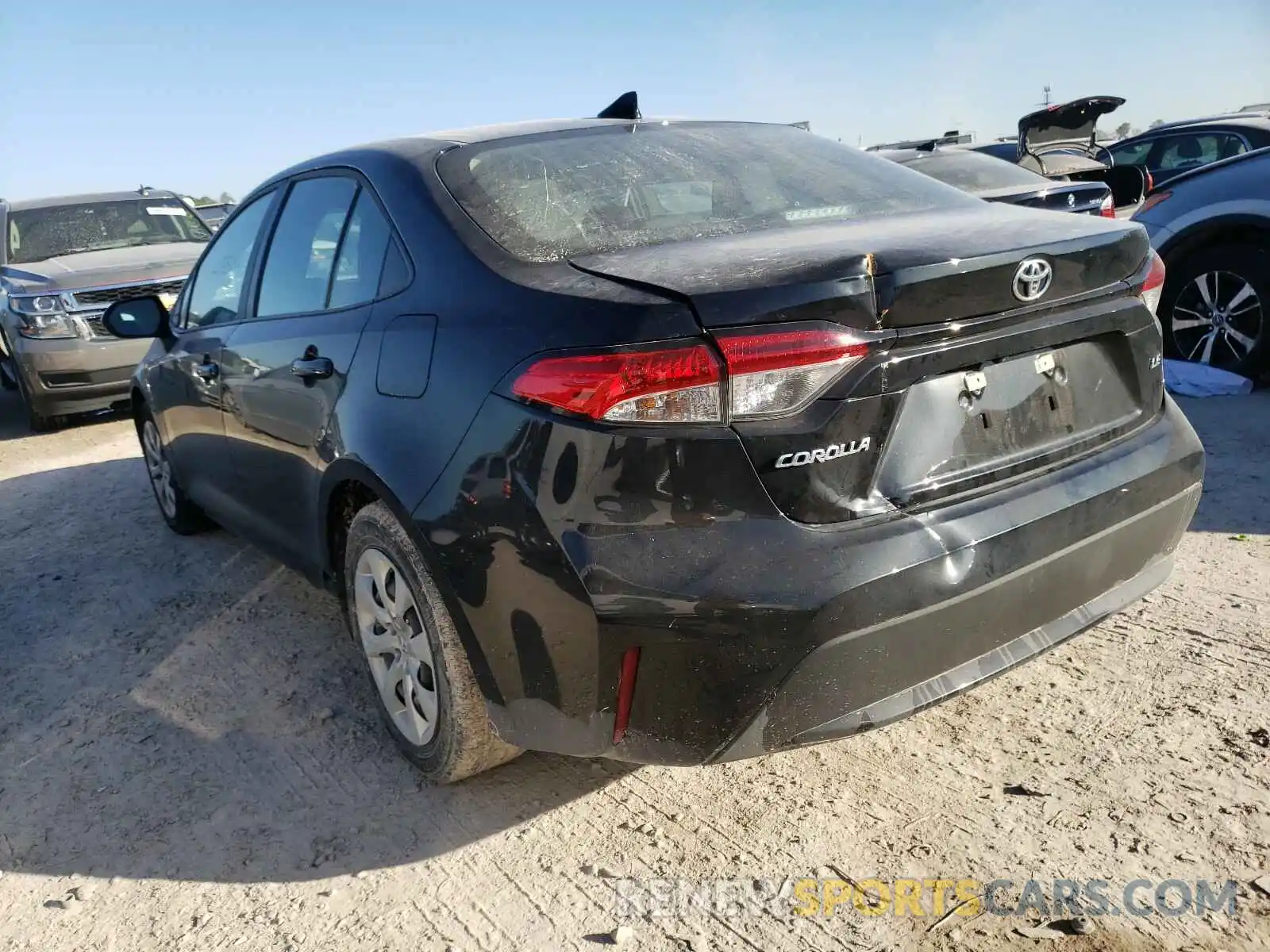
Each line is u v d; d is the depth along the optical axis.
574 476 1.88
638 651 1.89
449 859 2.29
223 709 3.09
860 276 1.83
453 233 2.39
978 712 2.69
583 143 2.79
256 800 2.59
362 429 2.45
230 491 3.72
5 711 3.20
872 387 1.85
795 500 1.84
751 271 1.89
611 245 2.29
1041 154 8.65
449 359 2.19
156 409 4.32
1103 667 2.85
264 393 3.08
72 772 2.80
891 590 1.85
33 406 7.62
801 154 2.94
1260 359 5.64
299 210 3.19
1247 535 3.65
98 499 5.68
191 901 2.22
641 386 1.81
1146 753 2.44
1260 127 8.78
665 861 2.22
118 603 4.05
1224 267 5.68
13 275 7.86
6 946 2.13
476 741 2.36
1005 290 1.98
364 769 2.69
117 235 8.80
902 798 2.36
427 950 2.03
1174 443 2.41
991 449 2.06
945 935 1.94
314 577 3.18
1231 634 2.95
